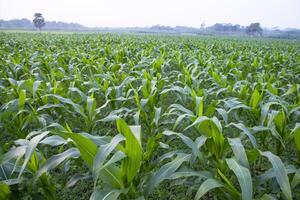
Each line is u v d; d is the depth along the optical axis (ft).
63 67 21.11
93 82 14.43
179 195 9.14
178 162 6.16
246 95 12.76
